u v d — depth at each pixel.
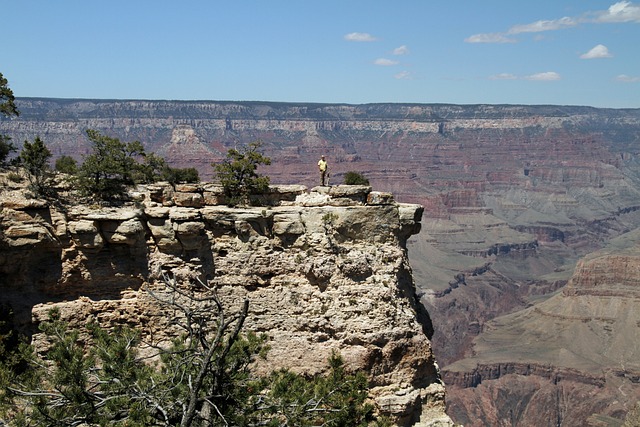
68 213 39.31
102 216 39.25
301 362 41.31
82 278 39.53
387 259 44.31
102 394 30.42
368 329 41.81
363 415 34.84
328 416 33.53
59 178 41.53
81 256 39.41
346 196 45.31
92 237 39.22
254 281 42.19
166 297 40.41
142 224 40.44
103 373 32.25
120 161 43.00
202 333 29.14
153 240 40.84
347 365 41.28
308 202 45.19
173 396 30.41
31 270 38.91
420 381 43.44
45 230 38.59
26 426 29.22
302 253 42.91
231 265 41.97
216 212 42.06
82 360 31.44
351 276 42.94
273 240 42.81
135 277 40.47
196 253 41.41
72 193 40.97
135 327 40.16
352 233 44.00
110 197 41.38
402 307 43.91
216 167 44.31
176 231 40.72
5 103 45.75
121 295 40.25
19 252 37.91
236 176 44.47
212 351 27.78
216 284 41.78
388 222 44.91
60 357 31.06
